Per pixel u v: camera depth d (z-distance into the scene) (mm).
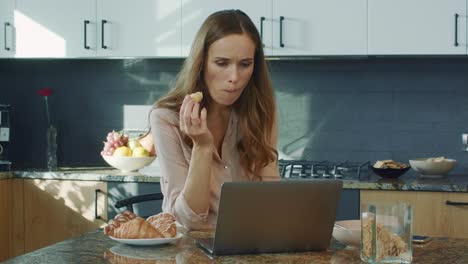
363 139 3803
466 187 3064
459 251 1481
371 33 3461
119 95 4094
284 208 1443
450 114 3725
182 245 1527
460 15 3387
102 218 3553
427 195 3117
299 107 3865
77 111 4148
